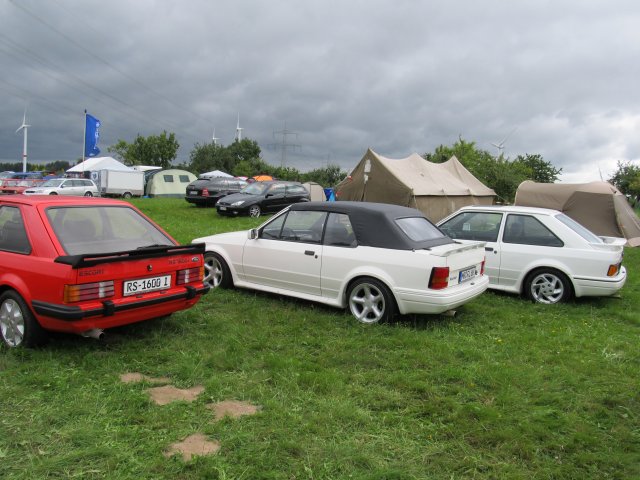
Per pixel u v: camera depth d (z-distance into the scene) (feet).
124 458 9.99
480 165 97.04
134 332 17.56
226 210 65.21
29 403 12.22
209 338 17.39
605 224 48.65
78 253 15.37
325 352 16.58
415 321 20.18
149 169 134.41
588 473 10.34
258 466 9.90
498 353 17.16
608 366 16.38
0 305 16.03
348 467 10.07
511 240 25.89
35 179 117.70
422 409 12.71
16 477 9.30
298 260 21.58
